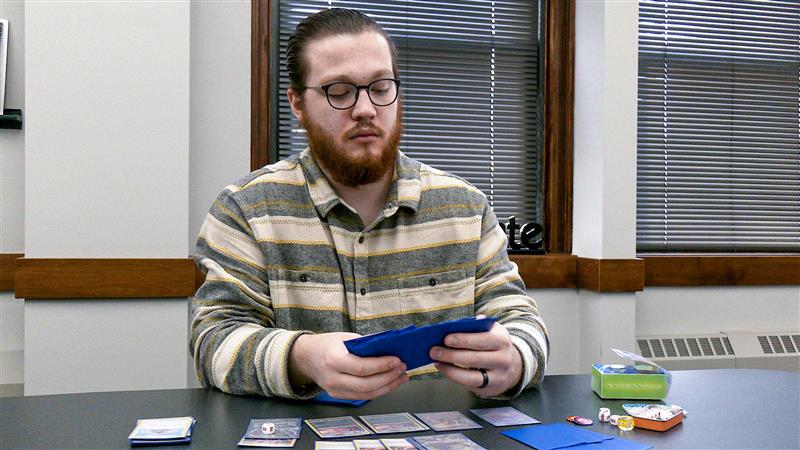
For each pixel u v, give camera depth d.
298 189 1.32
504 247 1.43
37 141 2.08
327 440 0.84
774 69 3.08
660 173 2.95
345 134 1.18
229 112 2.45
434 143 2.75
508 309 1.29
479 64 2.80
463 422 0.92
